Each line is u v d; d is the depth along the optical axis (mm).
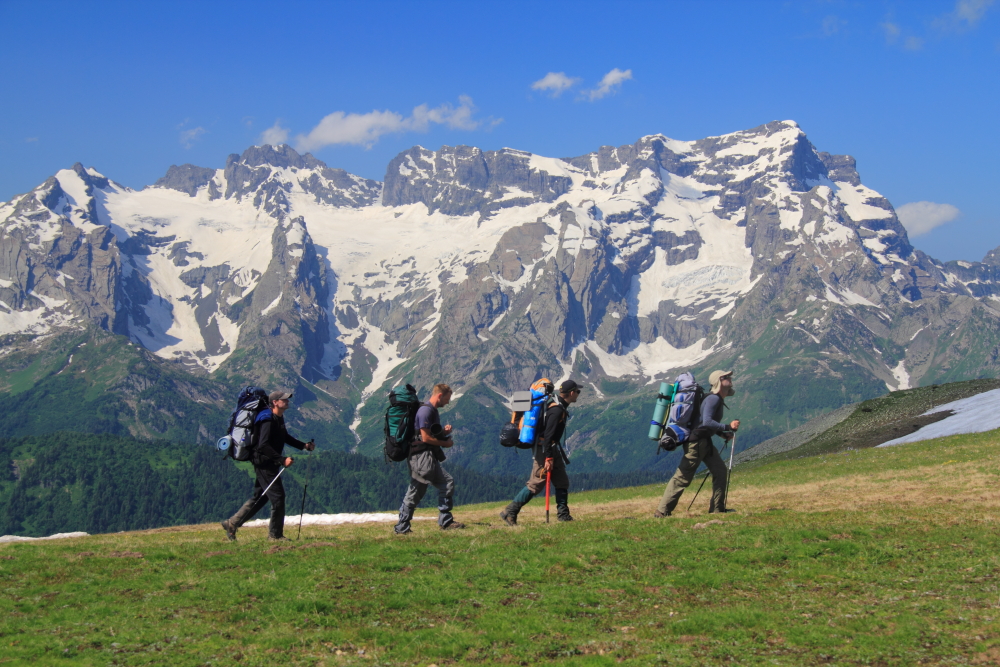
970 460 34938
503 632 13016
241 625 13727
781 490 31031
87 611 14516
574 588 15164
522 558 17188
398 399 21469
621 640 12609
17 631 13617
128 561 18234
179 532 28453
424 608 14375
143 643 12930
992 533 17328
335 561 17344
